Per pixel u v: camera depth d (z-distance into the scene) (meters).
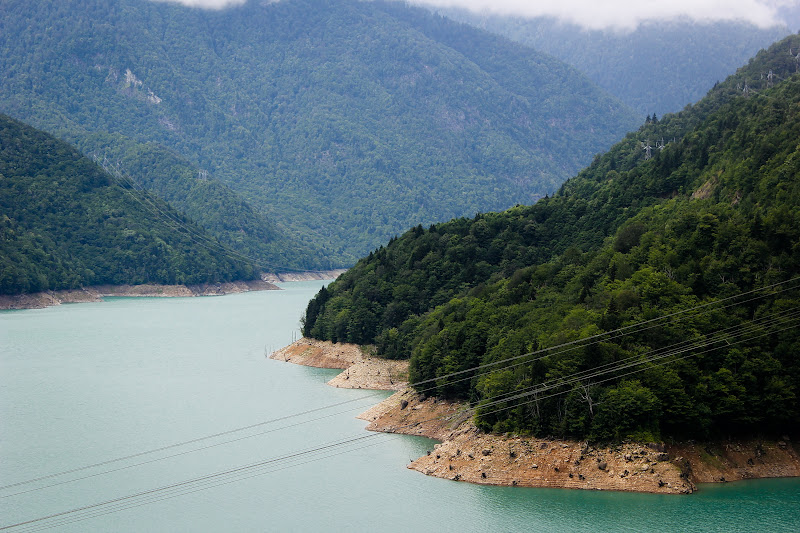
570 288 188.88
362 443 166.38
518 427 145.50
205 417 191.12
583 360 142.12
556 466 136.62
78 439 175.62
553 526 122.81
